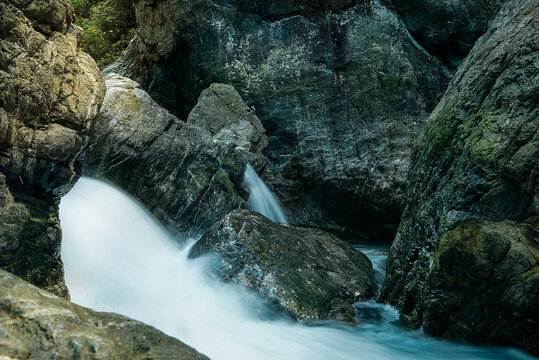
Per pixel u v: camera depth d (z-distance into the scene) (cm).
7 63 390
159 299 573
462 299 468
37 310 282
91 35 1648
